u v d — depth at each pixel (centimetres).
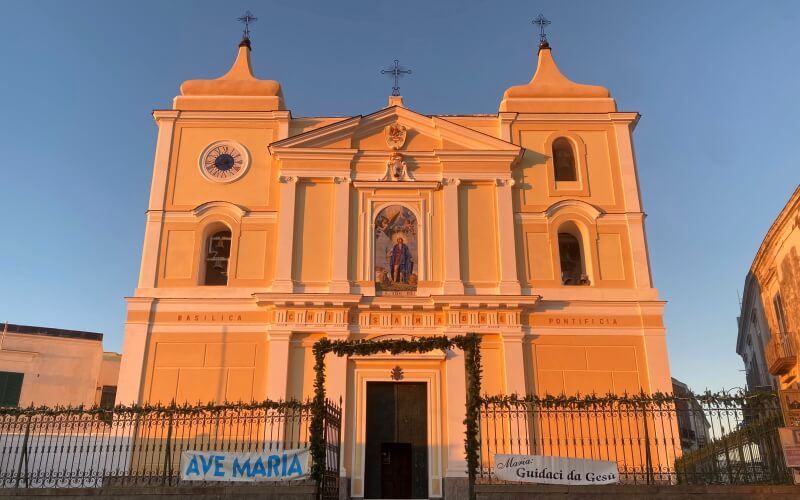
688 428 2380
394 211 2678
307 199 2681
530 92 2884
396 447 2430
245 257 2603
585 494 1608
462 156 2716
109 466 2270
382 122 2788
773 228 2595
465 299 2480
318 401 1781
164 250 2606
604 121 2831
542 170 2755
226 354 2459
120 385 2400
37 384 3550
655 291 2562
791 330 2598
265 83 2873
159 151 2745
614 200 2716
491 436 2336
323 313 2478
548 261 2617
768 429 1683
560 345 2491
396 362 2450
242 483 1711
